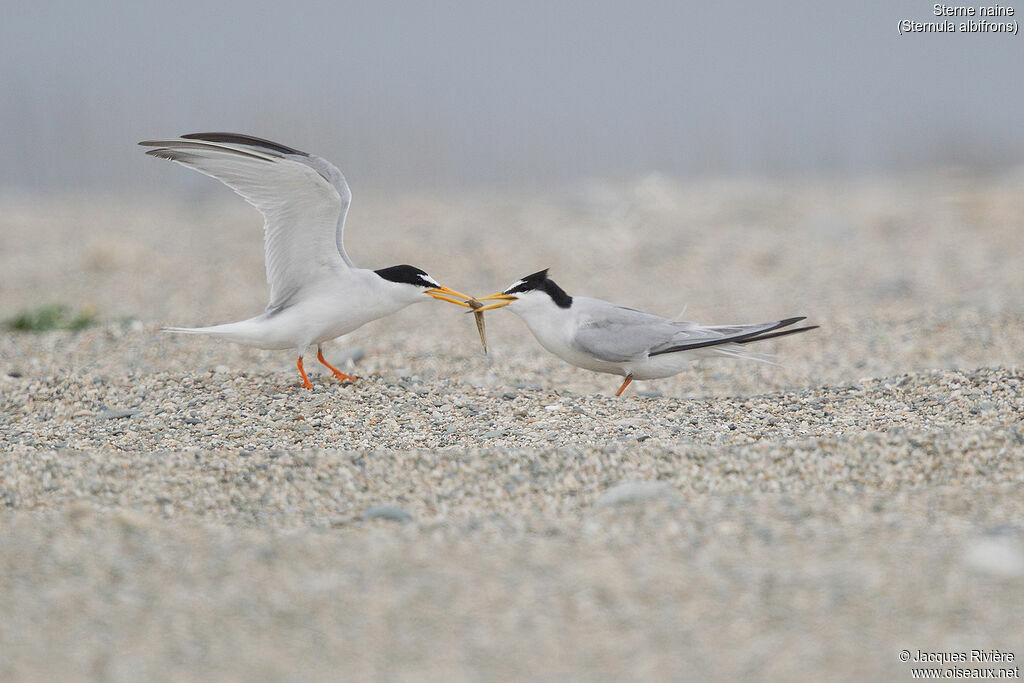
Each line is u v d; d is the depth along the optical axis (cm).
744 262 2227
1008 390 1053
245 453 909
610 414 1047
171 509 790
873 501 764
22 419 1066
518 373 1355
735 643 574
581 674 552
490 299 1142
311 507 800
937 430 905
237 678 552
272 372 1238
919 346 1509
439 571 666
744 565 657
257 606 623
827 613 597
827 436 924
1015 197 2788
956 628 577
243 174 1041
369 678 552
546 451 896
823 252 2294
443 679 549
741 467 850
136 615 613
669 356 1110
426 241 2392
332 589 643
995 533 687
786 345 1574
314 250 1086
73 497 807
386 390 1127
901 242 2359
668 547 690
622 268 2189
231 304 1903
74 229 2692
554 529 737
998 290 1861
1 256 2370
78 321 1664
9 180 3709
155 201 3325
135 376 1212
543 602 623
